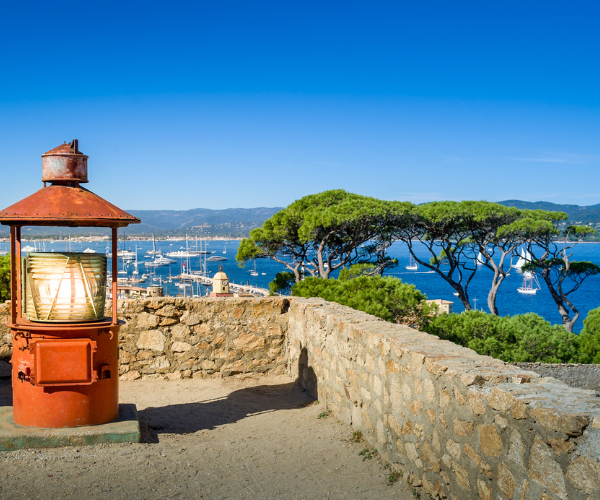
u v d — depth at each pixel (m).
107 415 4.26
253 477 3.71
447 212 24.31
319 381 5.95
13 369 4.13
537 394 2.58
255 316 7.14
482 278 117.06
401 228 24.83
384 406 4.18
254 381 6.97
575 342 11.60
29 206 4.02
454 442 3.11
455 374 3.11
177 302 6.89
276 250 26.06
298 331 6.79
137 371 6.80
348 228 23.61
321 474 3.85
